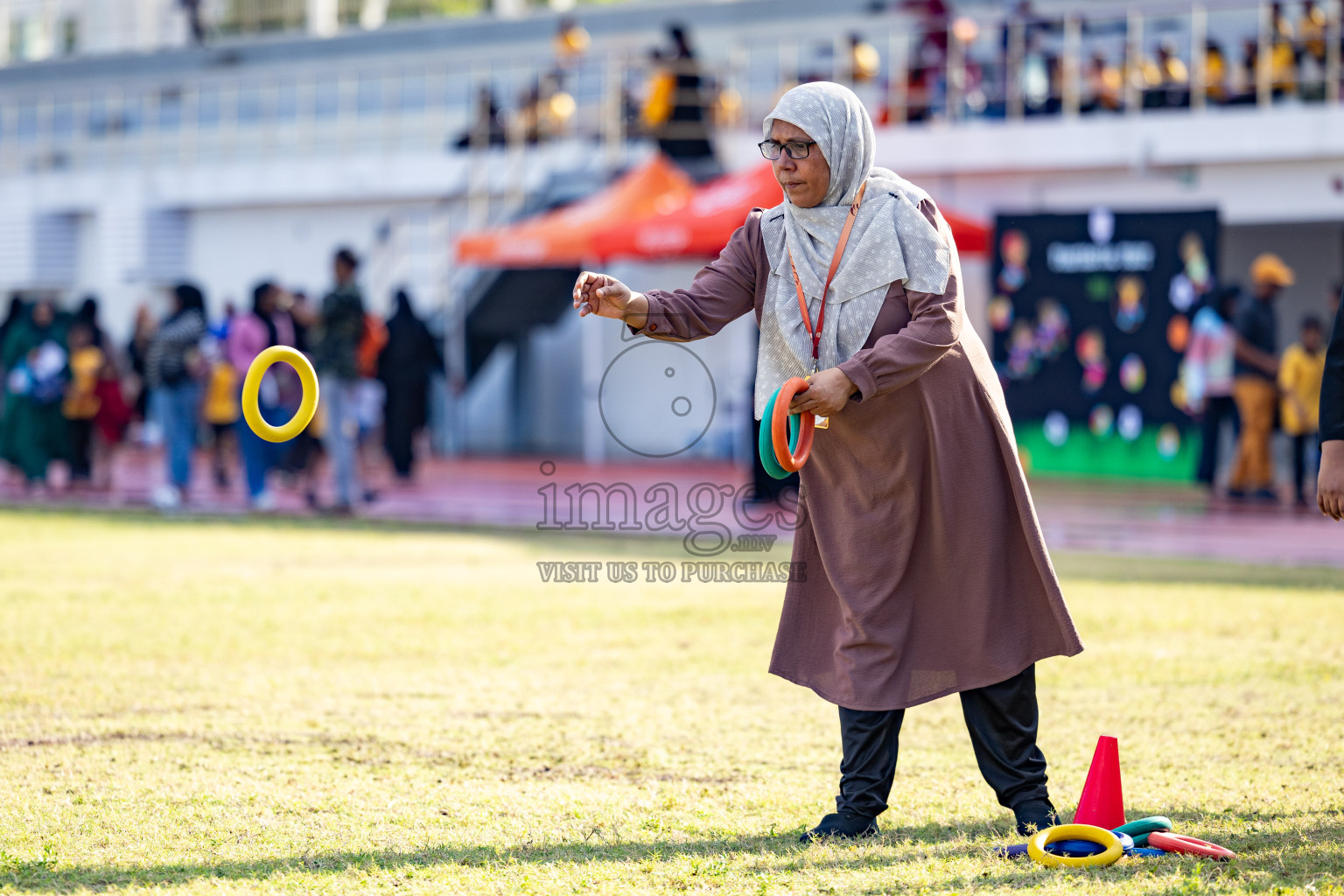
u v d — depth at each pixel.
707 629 25.61
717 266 14.45
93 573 32.03
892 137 61.22
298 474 56.31
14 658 22.34
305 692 20.27
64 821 13.96
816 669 14.44
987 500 13.74
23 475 54.75
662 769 16.34
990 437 13.85
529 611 27.41
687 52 64.81
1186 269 50.75
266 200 75.81
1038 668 21.91
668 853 13.13
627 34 75.69
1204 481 50.16
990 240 53.88
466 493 51.47
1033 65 62.19
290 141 82.44
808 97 13.54
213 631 24.97
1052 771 16.19
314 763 16.45
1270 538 38.72
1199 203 57.81
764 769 16.36
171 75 85.75
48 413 53.25
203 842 13.34
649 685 20.92
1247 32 63.25
